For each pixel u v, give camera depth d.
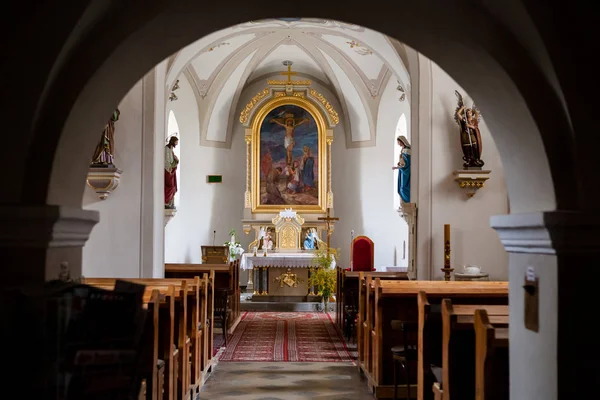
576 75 3.46
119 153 9.64
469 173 9.66
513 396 4.08
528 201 3.98
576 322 3.47
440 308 5.50
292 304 15.05
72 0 3.26
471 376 4.71
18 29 3.27
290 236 16.75
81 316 3.04
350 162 17.56
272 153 17.67
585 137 3.51
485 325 4.00
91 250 9.55
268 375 8.29
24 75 3.31
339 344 10.48
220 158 17.56
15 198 3.36
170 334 5.74
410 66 10.27
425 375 5.36
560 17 3.39
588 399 3.47
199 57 16.03
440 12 3.80
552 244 3.48
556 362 3.48
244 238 17.73
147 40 3.88
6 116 3.33
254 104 17.53
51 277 3.44
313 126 17.66
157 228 9.96
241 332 11.69
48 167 3.44
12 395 3.04
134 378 3.04
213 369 8.61
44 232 3.32
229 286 11.63
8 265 3.32
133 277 9.57
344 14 4.07
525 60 3.66
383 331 7.10
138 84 9.69
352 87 16.98
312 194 17.61
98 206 9.59
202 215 17.09
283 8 3.96
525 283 3.89
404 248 16.11
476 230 9.84
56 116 3.47
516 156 4.00
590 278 3.48
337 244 17.67
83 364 3.02
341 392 7.42
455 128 9.92
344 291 11.16
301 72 18.08
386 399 7.05
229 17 3.99
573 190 3.58
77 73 3.54
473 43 3.80
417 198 9.92
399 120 16.28
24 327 3.04
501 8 3.55
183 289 6.43
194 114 16.83
